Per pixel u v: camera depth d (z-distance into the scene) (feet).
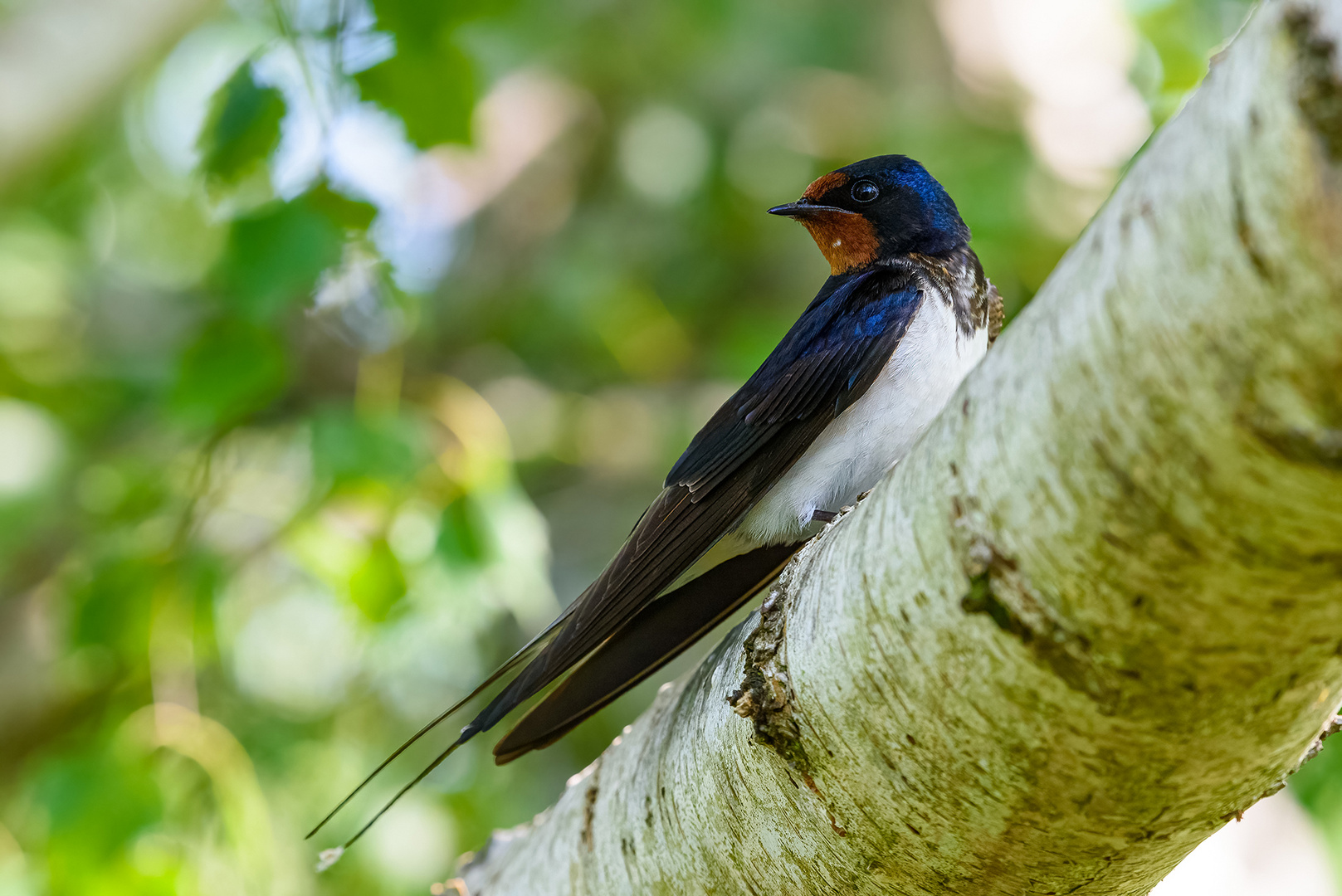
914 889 14.33
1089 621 11.10
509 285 48.91
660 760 16.94
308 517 28.96
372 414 29.07
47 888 28.04
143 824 26.66
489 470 29.84
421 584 28.76
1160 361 9.66
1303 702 11.30
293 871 32.68
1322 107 8.34
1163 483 10.01
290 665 40.70
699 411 45.91
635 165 50.19
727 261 50.65
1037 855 13.26
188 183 31.40
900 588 12.63
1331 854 31.27
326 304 33.30
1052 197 42.09
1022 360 11.12
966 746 12.66
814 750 14.11
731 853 15.76
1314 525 9.50
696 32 49.24
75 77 27.32
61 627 35.50
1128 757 11.89
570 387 50.19
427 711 39.06
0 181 27.32
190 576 31.19
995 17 46.03
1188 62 34.04
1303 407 8.99
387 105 30.94
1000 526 11.43
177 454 35.76
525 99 50.98
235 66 29.22
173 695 32.09
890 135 44.39
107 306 47.29
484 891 20.94
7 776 40.45
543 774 40.68
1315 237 8.46
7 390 43.68
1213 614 10.48
